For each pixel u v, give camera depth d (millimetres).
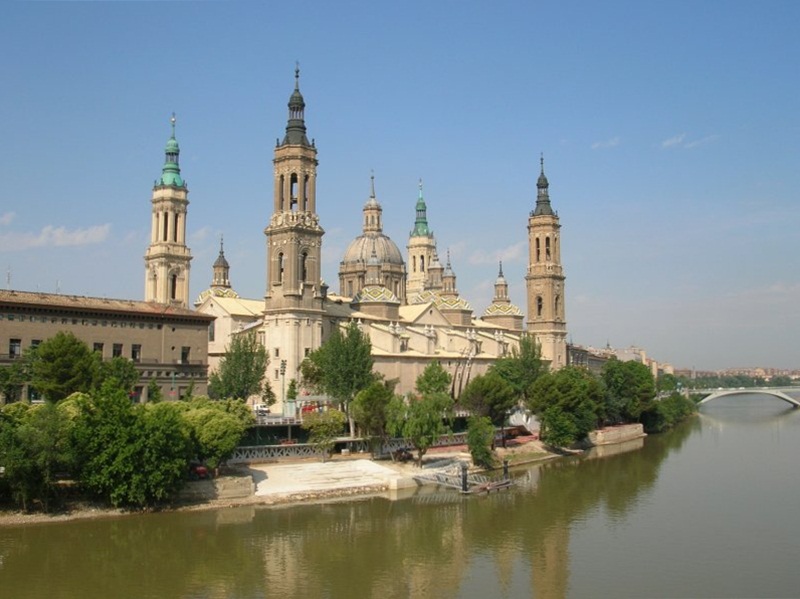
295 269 144250
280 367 141375
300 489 101688
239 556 75000
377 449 121625
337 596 64562
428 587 66938
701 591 66000
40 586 65375
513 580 69000
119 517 85938
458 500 102312
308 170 149500
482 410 139875
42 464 81188
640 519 91688
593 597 64562
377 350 160375
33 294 115500
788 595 64875
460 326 198125
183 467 90188
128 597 63406
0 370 100438
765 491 109938
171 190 193500
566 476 123938
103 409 86812
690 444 174375
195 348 129625
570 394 149375
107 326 119000
